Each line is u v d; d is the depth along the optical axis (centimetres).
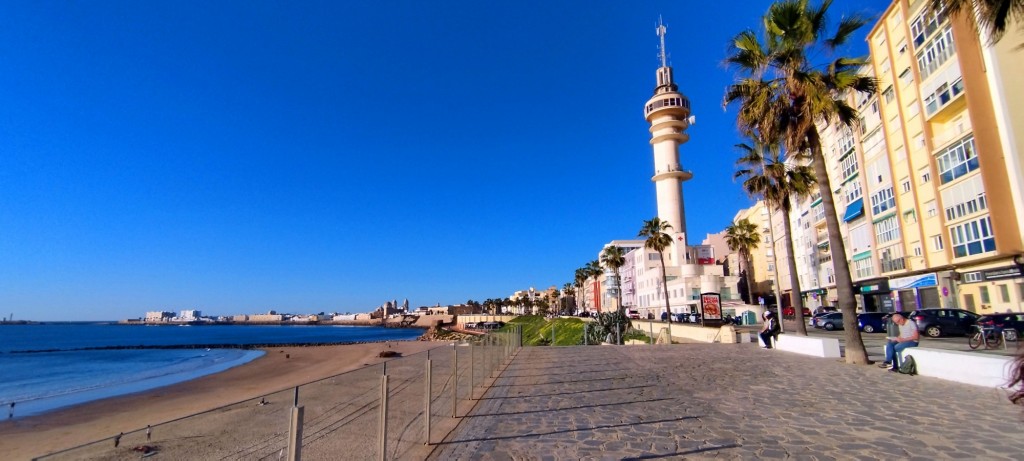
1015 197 2672
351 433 512
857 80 1505
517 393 1107
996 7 904
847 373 1286
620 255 7719
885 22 3650
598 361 1795
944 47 3016
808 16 1496
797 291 2327
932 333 2423
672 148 9369
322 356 5081
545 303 16975
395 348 6106
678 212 9194
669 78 9719
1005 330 1742
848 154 4438
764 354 1895
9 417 1530
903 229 3594
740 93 1653
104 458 289
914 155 3422
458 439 704
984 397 920
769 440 656
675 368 1500
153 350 7394
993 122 2780
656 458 591
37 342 10375
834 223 1522
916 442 632
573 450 635
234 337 13200
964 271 3059
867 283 4150
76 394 2333
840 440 648
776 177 2505
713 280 7144
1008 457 565
